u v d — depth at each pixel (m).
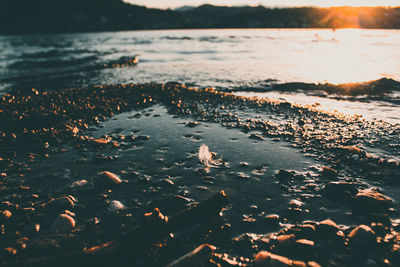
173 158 6.18
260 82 17.31
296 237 3.49
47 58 33.44
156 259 3.17
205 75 20.47
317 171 5.43
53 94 12.55
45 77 20.94
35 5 175.25
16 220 3.94
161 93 12.91
